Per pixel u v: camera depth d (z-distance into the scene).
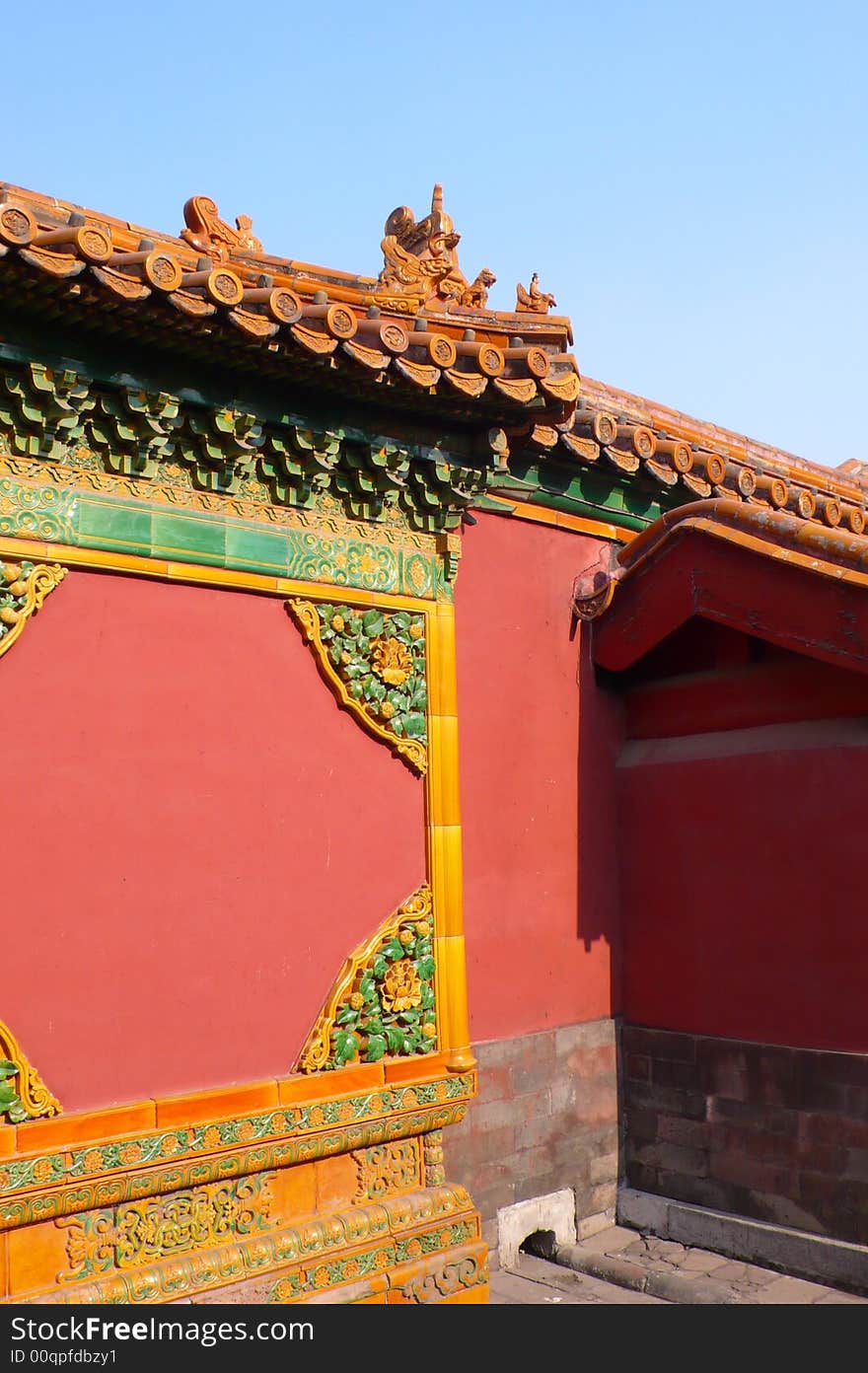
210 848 6.16
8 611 5.54
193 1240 5.93
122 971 5.79
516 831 8.40
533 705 8.62
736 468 9.41
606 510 9.16
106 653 5.89
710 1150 8.36
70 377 5.51
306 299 6.30
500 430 6.96
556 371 6.71
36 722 5.63
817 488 11.20
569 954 8.66
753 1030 8.20
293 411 6.31
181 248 6.49
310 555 6.70
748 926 8.30
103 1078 5.68
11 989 5.45
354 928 6.71
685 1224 8.35
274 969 6.35
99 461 5.92
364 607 6.92
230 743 6.30
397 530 7.14
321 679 6.73
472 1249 6.88
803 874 8.02
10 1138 5.34
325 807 6.66
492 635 8.41
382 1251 6.49
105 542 5.88
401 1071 6.77
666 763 8.91
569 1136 8.45
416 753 7.07
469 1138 7.83
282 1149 6.21
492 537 8.49
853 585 7.43
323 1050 6.45
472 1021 7.96
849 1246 7.52
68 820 5.69
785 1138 7.95
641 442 8.72
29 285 5.03
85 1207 5.56
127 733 5.93
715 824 8.56
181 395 5.91
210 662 6.27
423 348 6.21
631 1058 8.89
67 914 5.64
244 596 6.46
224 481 6.31
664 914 8.82
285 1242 6.16
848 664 7.53
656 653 9.15
